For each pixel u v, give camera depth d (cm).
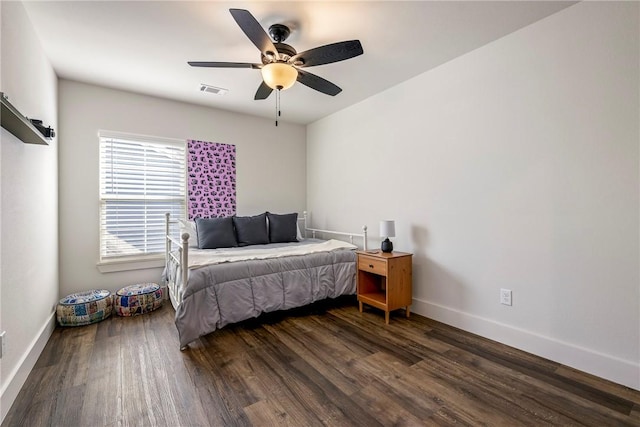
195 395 171
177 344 235
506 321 234
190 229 359
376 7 193
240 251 317
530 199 219
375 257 292
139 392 174
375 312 309
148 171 351
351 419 152
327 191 427
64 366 202
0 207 154
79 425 148
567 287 203
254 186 423
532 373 193
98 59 260
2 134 157
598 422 149
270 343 237
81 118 311
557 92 205
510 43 227
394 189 325
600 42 187
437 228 282
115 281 330
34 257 211
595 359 190
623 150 180
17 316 176
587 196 193
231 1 187
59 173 299
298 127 464
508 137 230
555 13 204
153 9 195
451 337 248
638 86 174
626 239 179
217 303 245
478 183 250
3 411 151
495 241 240
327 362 208
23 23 191
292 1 187
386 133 333
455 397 169
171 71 284
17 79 181
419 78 295
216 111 392
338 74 293
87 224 314
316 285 299
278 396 171
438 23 212
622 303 181
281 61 206
